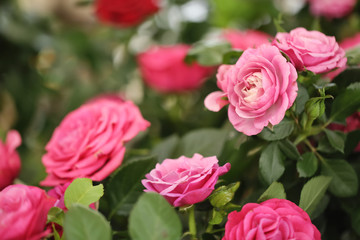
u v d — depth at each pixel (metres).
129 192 0.59
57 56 1.18
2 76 1.10
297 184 0.59
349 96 0.56
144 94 1.05
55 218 0.50
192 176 0.49
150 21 1.14
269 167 0.56
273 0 1.02
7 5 1.09
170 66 0.94
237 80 0.52
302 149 0.59
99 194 0.51
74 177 0.57
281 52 0.52
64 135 0.62
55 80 1.18
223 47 0.67
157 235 0.46
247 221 0.49
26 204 0.49
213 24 1.11
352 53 0.59
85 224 0.46
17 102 1.10
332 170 0.58
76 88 1.15
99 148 0.58
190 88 0.99
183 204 0.51
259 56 0.52
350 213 0.60
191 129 0.92
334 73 0.61
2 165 0.63
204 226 0.57
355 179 0.57
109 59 1.18
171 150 0.66
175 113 0.97
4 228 0.48
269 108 0.51
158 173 0.52
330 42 0.55
